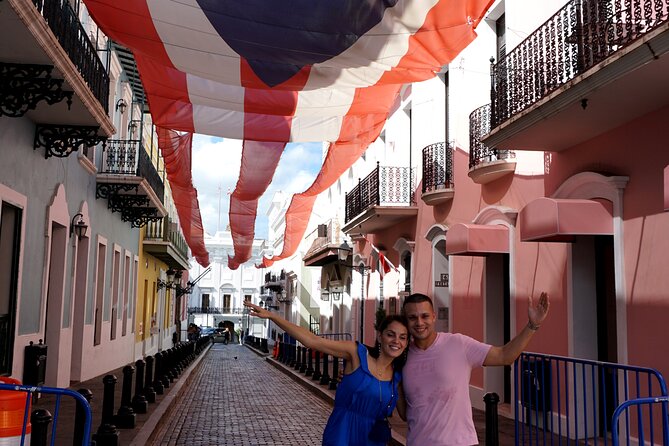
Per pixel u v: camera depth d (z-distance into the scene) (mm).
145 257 26938
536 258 10773
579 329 9586
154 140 26516
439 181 15102
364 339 23500
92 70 10641
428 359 4199
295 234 19750
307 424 11836
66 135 11016
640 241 8195
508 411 11211
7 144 9602
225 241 70438
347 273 27812
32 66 8391
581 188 9414
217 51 6027
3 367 9750
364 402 4141
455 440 4074
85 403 4465
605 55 7527
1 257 9734
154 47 5914
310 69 6672
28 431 5000
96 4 5328
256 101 8664
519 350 4164
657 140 8000
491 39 13367
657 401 4973
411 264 17938
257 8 5348
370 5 5477
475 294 13328
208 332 61969
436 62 6359
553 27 9141
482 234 11609
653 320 7910
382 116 10219
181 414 12719
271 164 11086
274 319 4340
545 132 9141
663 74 7000
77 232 13867
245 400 15414
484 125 12273
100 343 17500
